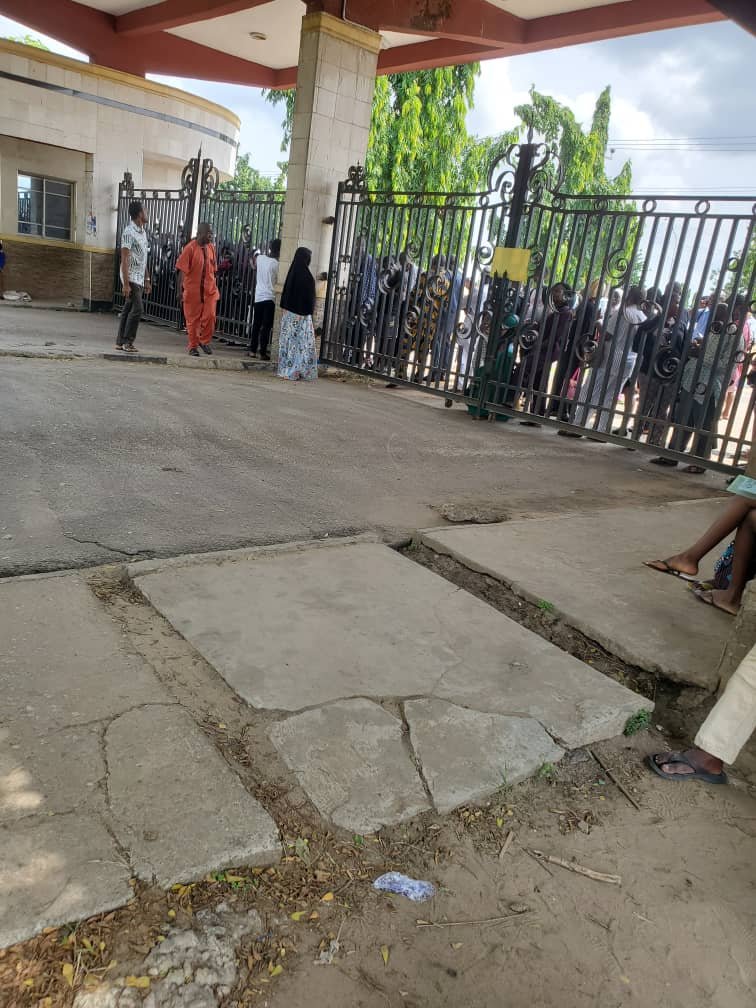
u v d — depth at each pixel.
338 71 9.81
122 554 3.59
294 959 1.76
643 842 2.33
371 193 9.85
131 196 15.09
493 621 3.38
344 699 2.65
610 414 7.83
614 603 3.64
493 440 7.70
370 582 3.60
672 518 5.29
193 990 1.63
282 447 6.04
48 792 2.03
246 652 2.85
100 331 11.94
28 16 13.59
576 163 22.09
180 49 15.16
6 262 16.17
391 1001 1.71
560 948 1.91
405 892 1.99
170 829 1.97
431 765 2.41
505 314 8.55
